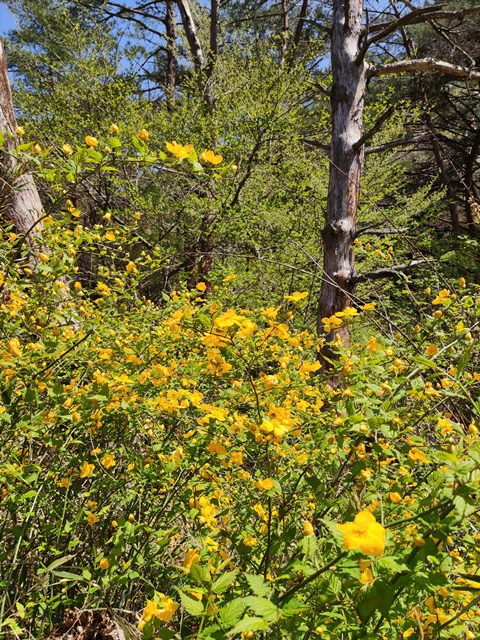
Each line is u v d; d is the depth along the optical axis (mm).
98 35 8266
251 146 7395
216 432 1611
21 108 7988
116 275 2469
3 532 1878
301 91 7645
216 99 8102
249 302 6199
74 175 1560
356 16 5879
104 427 2088
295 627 1059
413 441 1437
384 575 1023
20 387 1775
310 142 8070
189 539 1829
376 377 1506
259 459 1884
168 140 7492
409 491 1503
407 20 5367
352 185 5633
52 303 1970
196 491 1763
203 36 10805
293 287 6766
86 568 1681
